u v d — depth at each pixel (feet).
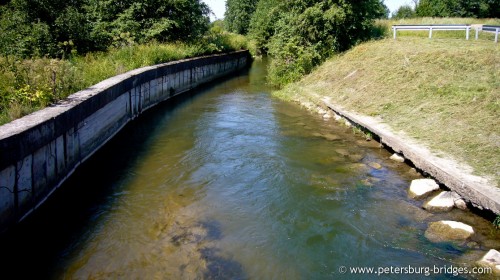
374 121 37.24
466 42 54.29
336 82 55.83
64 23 52.70
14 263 17.80
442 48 48.96
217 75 86.43
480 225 19.84
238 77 88.89
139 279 16.61
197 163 30.19
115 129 37.60
